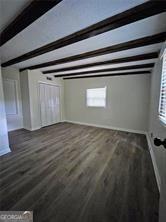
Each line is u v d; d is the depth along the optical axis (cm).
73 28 166
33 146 304
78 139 355
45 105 494
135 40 194
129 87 421
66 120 591
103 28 154
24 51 255
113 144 320
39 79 458
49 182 179
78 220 124
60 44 210
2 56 291
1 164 224
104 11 132
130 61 280
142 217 128
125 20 138
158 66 238
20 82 449
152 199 150
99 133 413
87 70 396
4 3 125
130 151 280
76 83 537
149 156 258
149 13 127
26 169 210
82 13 135
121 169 212
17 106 448
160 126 192
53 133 411
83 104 529
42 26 160
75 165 223
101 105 486
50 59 311
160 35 175
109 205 142
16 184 174
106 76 460
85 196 154
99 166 221
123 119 444
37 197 152
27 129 456
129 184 176
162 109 191
